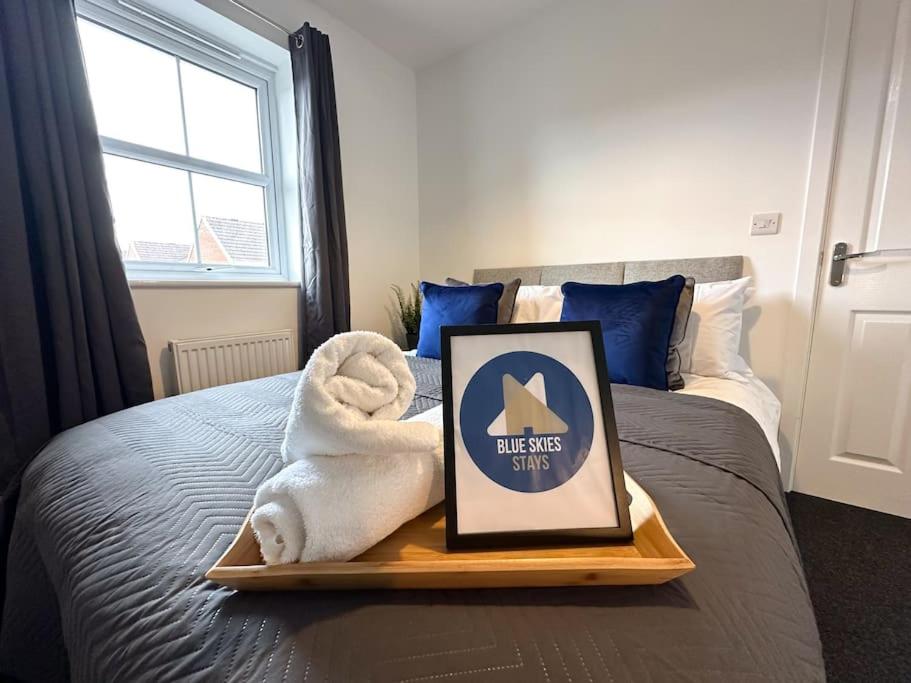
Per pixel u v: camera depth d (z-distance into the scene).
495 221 2.42
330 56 2.01
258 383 1.25
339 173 2.09
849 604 1.07
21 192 1.19
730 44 1.63
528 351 0.53
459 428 0.49
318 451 0.44
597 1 1.95
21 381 1.18
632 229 1.94
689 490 0.58
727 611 0.38
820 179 1.50
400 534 0.46
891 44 1.36
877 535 1.37
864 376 1.51
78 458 0.73
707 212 1.74
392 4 2.05
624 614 0.37
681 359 1.38
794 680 0.34
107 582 0.45
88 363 1.30
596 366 0.52
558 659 0.33
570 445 0.48
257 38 1.83
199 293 1.72
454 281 2.07
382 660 0.33
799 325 1.59
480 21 2.19
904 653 0.93
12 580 0.73
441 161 2.62
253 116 2.06
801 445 1.64
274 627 0.36
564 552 0.41
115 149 1.58
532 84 2.20
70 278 1.26
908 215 1.39
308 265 2.02
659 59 1.80
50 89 1.21
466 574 0.38
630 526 0.43
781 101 1.55
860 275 1.48
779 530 0.54
